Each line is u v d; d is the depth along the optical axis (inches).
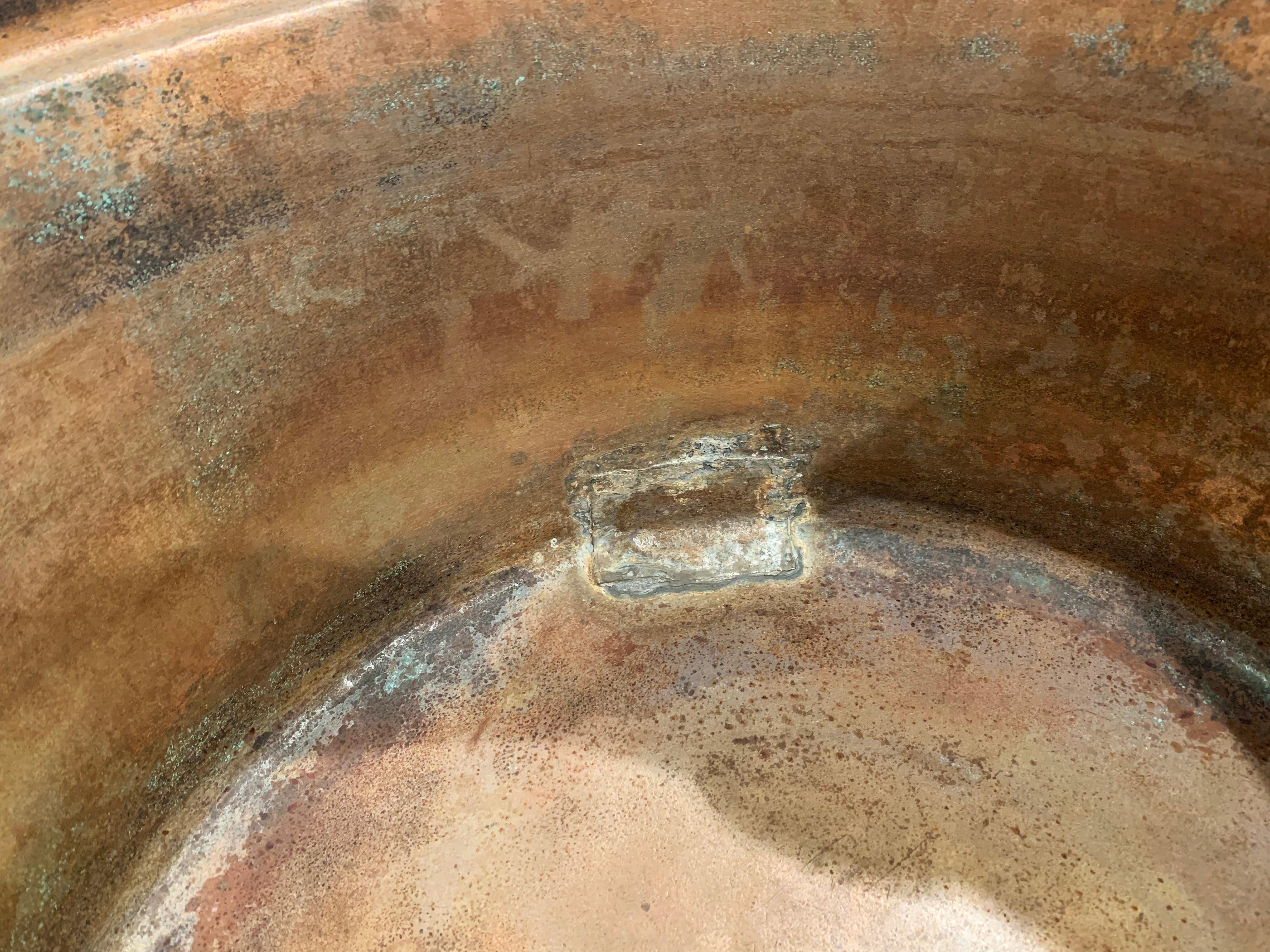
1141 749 10.0
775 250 10.2
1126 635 10.9
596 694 10.9
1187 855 9.2
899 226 9.8
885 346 10.8
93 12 7.6
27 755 8.1
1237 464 9.8
